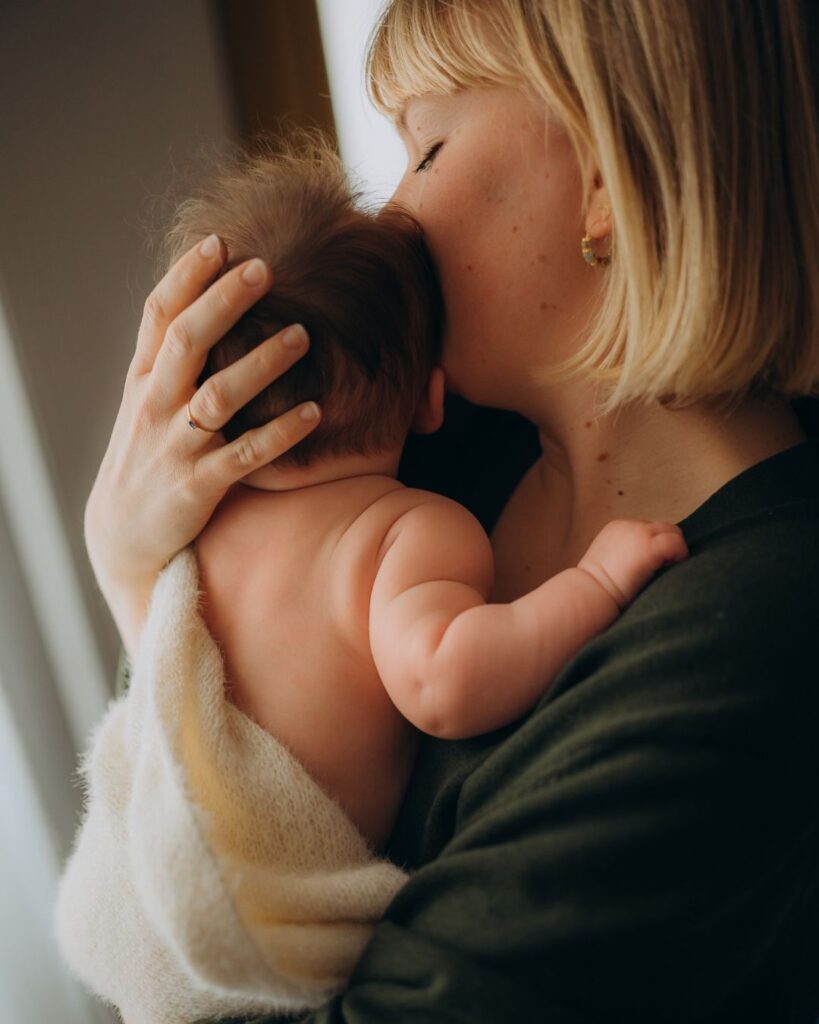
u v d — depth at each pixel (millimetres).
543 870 553
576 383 747
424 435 943
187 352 690
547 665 646
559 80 646
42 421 1188
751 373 664
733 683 565
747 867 571
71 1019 1192
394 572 699
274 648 709
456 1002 546
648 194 634
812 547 616
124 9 1185
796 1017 745
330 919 661
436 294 765
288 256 720
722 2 596
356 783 718
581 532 782
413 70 720
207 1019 708
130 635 835
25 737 1206
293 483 748
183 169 1267
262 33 1300
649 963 554
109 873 724
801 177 634
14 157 1146
